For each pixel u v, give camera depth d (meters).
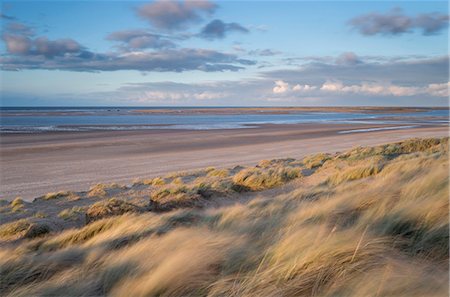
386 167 12.13
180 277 3.51
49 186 21.64
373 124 81.88
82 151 36.50
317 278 3.09
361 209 5.53
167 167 27.81
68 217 12.36
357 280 2.93
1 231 10.95
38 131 59.97
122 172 25.97
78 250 5.93
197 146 40.88
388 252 3.42
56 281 4.11
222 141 46.06
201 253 4.03
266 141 46.09
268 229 5.35
